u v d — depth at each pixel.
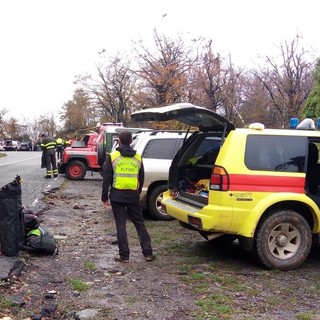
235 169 5.96
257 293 5.21
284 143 6.21
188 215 6.31
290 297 5.13
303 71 26.05
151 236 8.02
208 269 6.12
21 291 5.09
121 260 6.39
